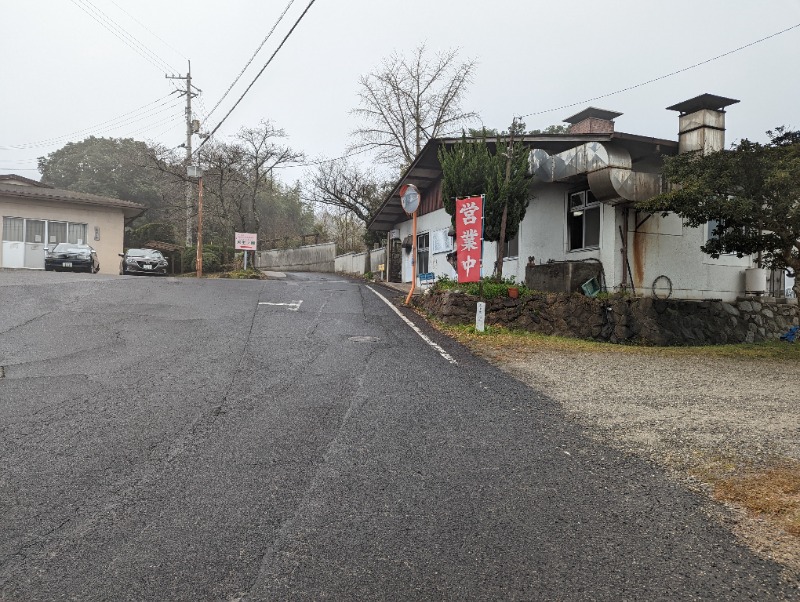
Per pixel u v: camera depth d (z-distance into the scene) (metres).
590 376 7.73
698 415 5.85
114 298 12.59
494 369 7.93
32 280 14.93
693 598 2.85
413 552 3.21
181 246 32.38
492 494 3.95
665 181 12.55
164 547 3.22
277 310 12.47
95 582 2.90
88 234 25.78
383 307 13.95
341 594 2.83
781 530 3.48
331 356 8.23
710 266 14.21
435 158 17.88
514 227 13.48
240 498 3.81
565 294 12.67
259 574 2.98
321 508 3.70
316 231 44.84
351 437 4.98
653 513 3.71
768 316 14.51
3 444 4.61
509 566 3.09
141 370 7.06
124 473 4.15
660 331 12.26
